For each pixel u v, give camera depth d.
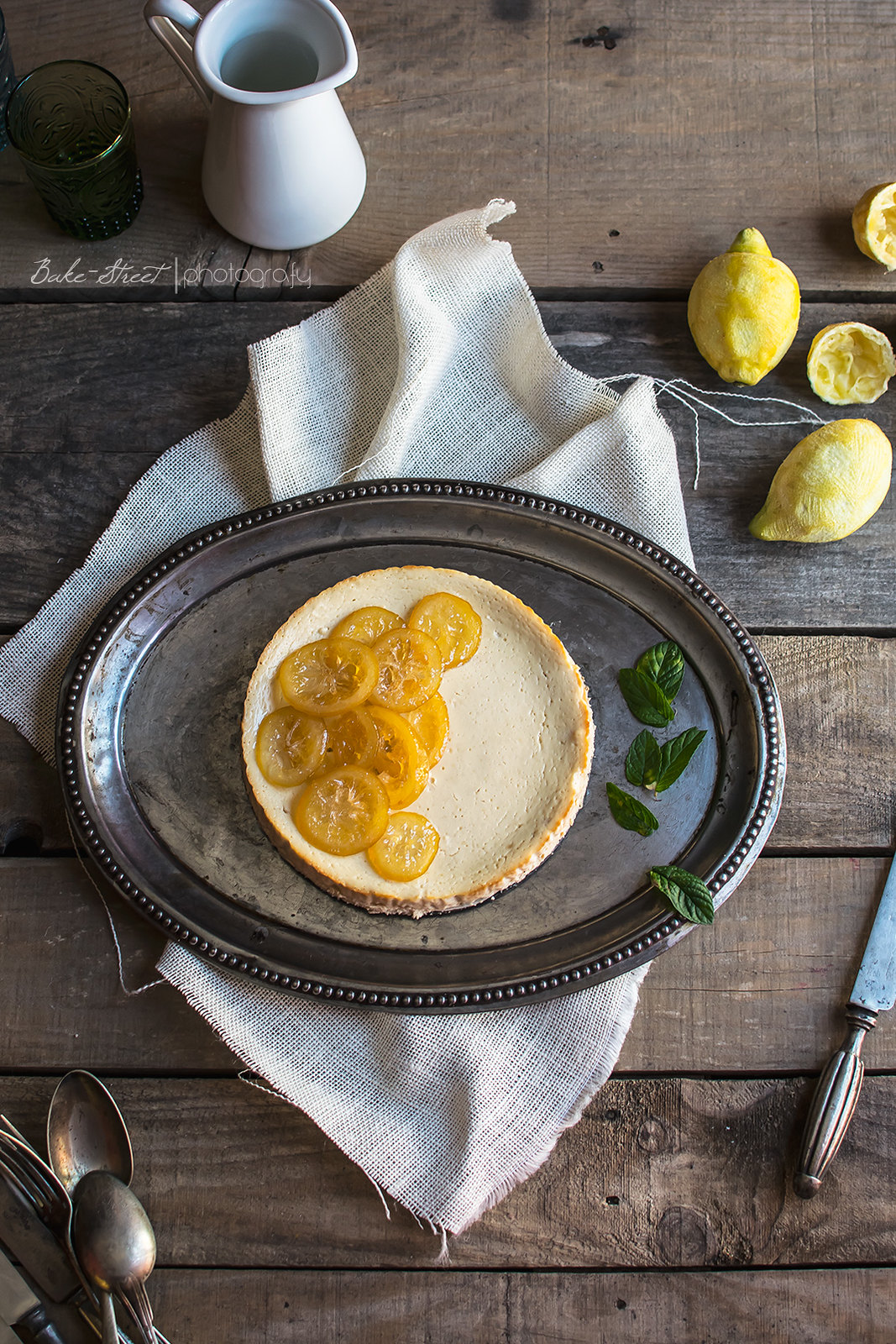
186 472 1.12
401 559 1.09
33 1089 1.06
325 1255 1.04
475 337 1.12
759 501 1.12
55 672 1.09
